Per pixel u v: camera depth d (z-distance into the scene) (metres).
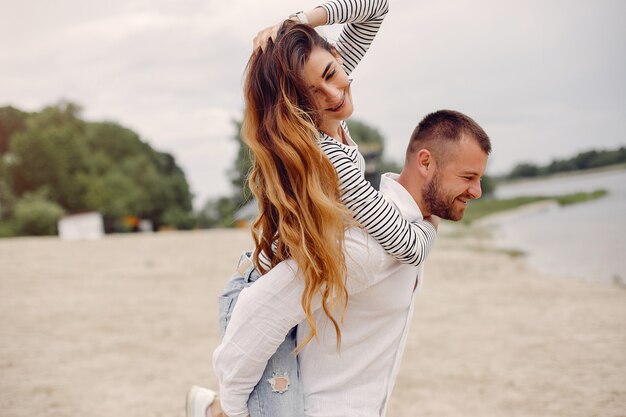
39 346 6.52
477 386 5.01
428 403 4.67
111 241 19.06
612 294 8.58
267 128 1.88
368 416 1.99
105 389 5.10
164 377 5.45
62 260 13.76
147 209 61.16
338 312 1.97
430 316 7.73
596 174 31.16
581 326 6.82
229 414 1.99
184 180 68.50
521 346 6.14
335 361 1.99
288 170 1.86
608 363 5.43
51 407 4.67
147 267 12.62
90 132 65.88
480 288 9.52
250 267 2.12
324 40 1.96
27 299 9.18
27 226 39.66
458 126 1.94
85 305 8.73
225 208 53.47
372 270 1.89
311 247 1.85
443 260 12.88
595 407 4.40
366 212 1.85
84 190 53.69
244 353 1.92
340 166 1.88
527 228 19.48
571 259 12.19
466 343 6.38
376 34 2.28
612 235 15.21
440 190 1.96
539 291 9.04
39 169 52.25
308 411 1.99
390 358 2.05
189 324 7.53
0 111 65.00
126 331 7.18
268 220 1.98
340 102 1.93
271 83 1.89
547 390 4.82
